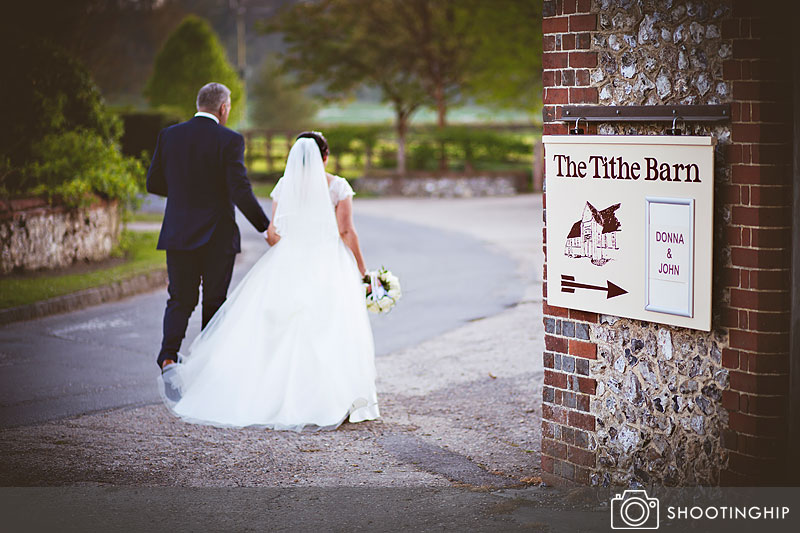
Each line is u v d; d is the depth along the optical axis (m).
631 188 4.41
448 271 13.56
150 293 12.03
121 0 43.59
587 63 4.61
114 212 14.52
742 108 4.00
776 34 3.89
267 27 31.77
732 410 4.17
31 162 13.63
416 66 30.53
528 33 25.92
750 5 3.93
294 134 35.44
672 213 4.25
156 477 5.16
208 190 6.93
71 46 19.22
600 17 4.54
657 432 4.51
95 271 12.66
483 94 31.41
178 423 6.24
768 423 4.05
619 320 4.62
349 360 6.25
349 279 6.46
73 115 14.89
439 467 5.32
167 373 6.58
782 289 4.00
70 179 13.47
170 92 33.91
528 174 30.67
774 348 4.03
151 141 29.09
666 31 4.27
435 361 7.99
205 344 6.53
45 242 12.73
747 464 4.12
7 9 16.73
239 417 6.24
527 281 12.35
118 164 14.74
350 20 30.67
